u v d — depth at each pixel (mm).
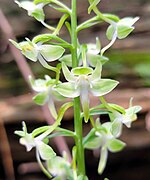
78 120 228
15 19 422
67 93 213
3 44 393
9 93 379
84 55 217
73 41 222
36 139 226
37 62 395
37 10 229
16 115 357
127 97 367
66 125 360
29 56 219
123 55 394
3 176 374
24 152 369
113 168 377
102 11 443
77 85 213
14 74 389
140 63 387
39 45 220
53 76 392
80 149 230
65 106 228
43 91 246
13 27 418
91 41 411
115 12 441
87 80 213
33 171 376
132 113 228
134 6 438
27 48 217
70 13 225
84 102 213
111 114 234
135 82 378
